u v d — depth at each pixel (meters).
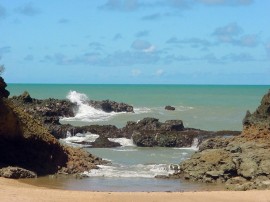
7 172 30.81
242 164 32.34
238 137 38.91
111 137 53.16
